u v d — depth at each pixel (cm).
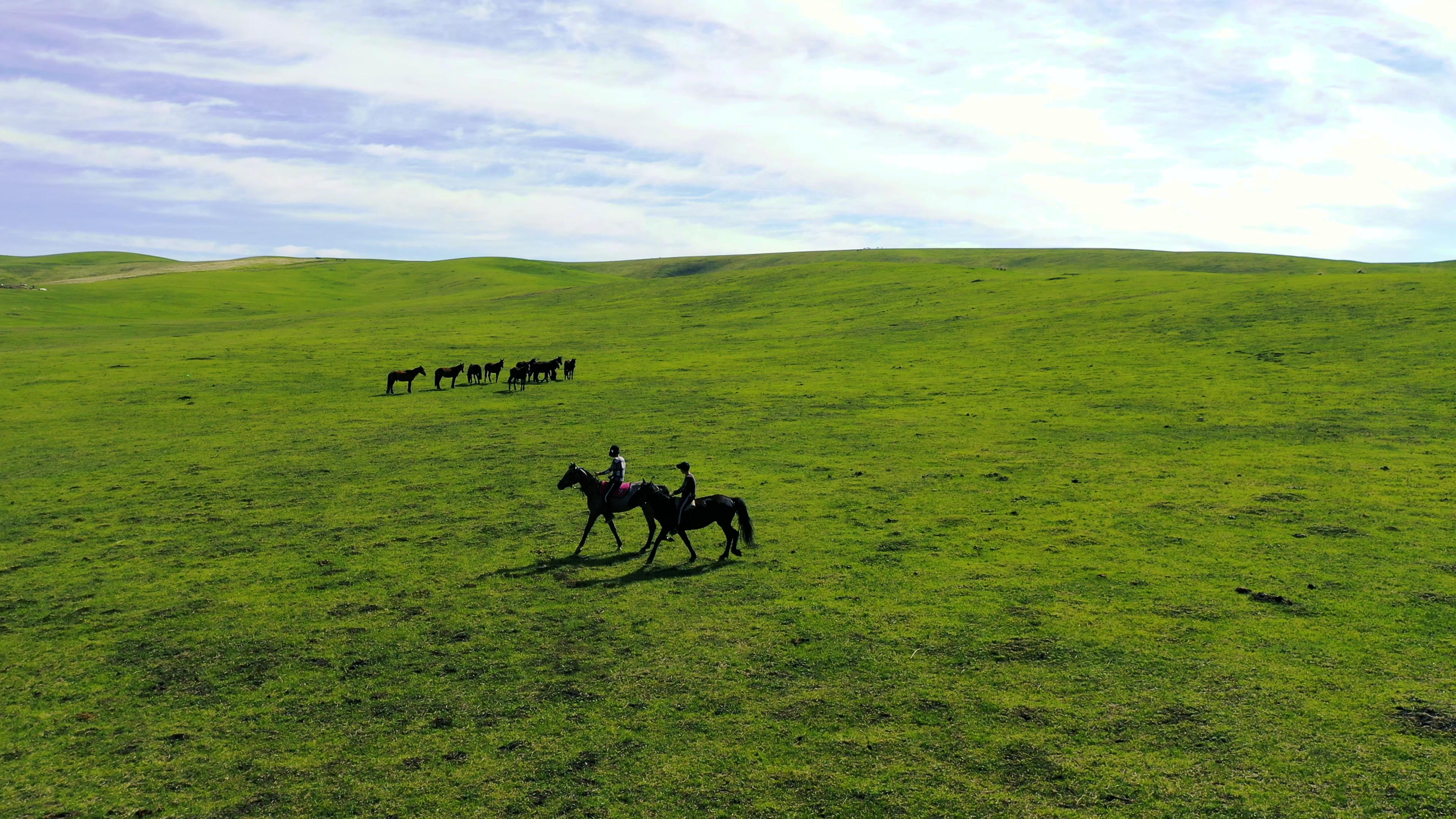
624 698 1499
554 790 1241
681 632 1759
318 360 6328
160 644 1812
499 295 12025
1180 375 4450
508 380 5434
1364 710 1339
